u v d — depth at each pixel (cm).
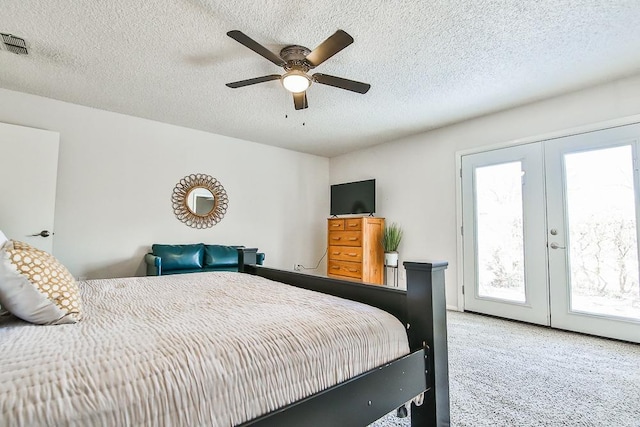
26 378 64
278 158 516
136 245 380
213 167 444
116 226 367
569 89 297
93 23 208
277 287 173
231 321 105
